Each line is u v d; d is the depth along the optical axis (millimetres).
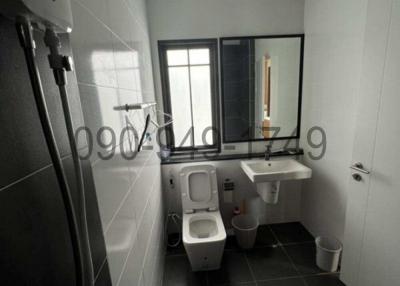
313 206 2082
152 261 1419
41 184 432
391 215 1193
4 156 353
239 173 2176
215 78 2045
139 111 1334
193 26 1949
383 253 1258
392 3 1113
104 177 749
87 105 667
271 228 2281
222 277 1746
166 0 1903
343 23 1557
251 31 1989
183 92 2082
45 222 434
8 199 354
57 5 414
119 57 1025
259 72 2045
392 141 1157
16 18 355
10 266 347
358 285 1460
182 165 2094
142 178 1275
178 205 2189
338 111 1659
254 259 1907
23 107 402
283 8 1973
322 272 1742
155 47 1962
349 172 1594
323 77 1802
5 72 368
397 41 1102
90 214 613
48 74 479
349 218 1499
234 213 2211
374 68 1235
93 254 613
